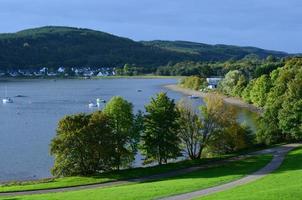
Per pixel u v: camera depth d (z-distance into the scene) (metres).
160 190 56.09
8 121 159.38
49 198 53.91
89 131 74.75
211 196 50.62
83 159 75.06
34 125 149.12
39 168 90.75
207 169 76.62
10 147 111.94
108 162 76.50
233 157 85.88
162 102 81.44
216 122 88.00
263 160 80.62
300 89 99.69
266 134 100.31
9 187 66.62
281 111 99.56
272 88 140.38
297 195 46.81
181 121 86.56
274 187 54.44
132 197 52.22
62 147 74.25
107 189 59.62
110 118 79.25
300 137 98.62
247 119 147.50
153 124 81.12
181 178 69.25
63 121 75.56
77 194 56.25
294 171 66.56
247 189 54.50
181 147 88.94
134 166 88.88
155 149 81.62
